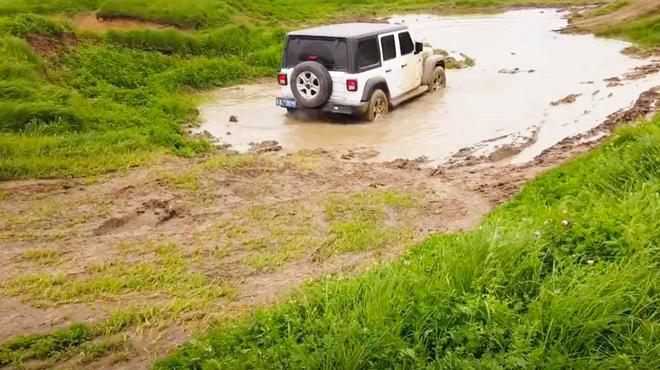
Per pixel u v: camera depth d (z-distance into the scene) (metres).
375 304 5.33
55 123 11.66
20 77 13.47
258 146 11.96
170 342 5.53
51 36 15.87
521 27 27.05
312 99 13.00
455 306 5.32
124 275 6.70
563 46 22.19
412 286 5.66
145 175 9.83
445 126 13.06
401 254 6.99
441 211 8.63
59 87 13.91
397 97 14.32
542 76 17.42
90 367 5.21
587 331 5.00
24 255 7.17
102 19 20.25
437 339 5.07
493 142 12.03
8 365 5.16
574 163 9.32
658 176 7.89
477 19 29.77
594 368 4.71
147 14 20.77
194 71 16.70
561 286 5.53
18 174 9.70
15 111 11.53
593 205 7.30
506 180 9.80
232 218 8.32
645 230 6.18
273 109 14.62
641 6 25.80
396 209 8.64
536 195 8.40
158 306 6.04
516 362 4.71
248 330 5.39
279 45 19.83
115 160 10.46
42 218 8.23
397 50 14.10
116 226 8.11
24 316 5.93
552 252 6.05
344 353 4.79
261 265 6.96
